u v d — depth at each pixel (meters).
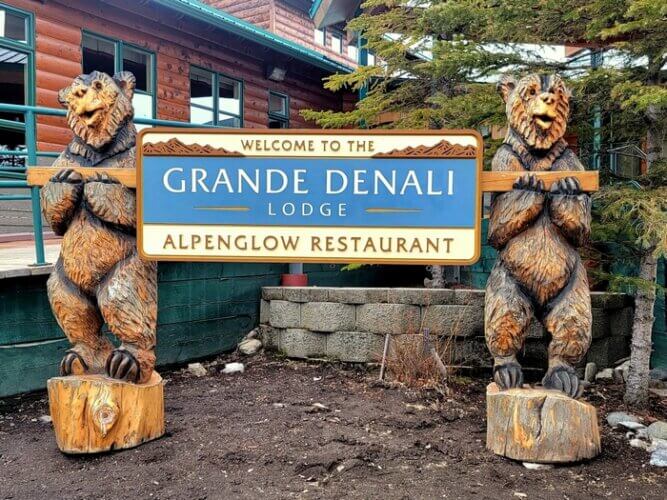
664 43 3.97
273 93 11.60
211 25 9.77
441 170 2.95
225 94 10.62
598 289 5.54
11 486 2.93
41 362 4.47
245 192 3.03
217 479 2.98
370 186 2.98
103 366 3.52
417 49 5.86
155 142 3.05
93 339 3.54
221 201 3.04
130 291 3.36
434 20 4.67
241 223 3.04
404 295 5.18
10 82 7.84
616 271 5.22
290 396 4.47
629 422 3.88
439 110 5.53
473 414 4.12
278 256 3.02
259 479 2.98
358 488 2.88
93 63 8.57
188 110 9.84
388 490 2.87
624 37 4.94
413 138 2.96
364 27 6.22
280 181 3.02
